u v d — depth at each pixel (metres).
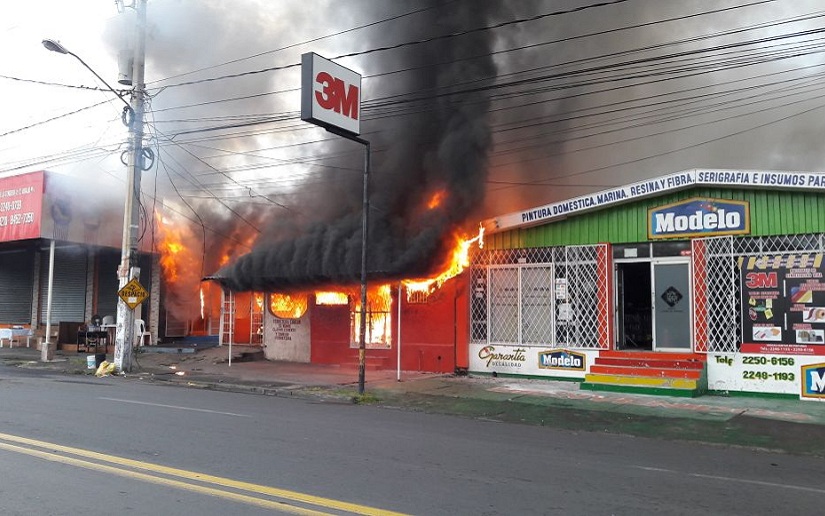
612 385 13.60
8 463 6.49
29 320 24.77
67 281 25.30
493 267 16.23
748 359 13.02
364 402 12.66
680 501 5.82
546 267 15.53
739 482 6.71
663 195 14.09
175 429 8.73
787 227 12.77
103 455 6.93
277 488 5.76
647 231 14.27
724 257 13.41
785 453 8.61
